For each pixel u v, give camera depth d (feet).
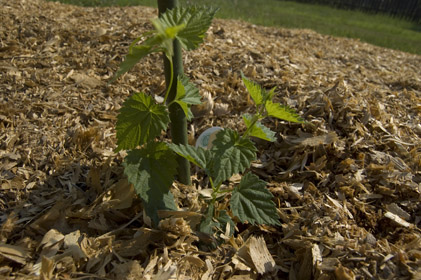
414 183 1.74
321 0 9.89
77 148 1.82
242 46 3.01
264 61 2.74
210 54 2.77
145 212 1.44
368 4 9.60
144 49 1.10
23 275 1.22
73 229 1.43
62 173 1.67
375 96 2.44
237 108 2.27
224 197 1.67
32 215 1.47
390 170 1.80
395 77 3.15
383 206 1.68
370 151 1.93
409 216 1.62
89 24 3.16
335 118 2.09
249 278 1.37
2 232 1.35
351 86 2.55
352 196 1.72
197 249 1.44
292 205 1.70
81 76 2.44
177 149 1.32
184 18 1.18
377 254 1.39
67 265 1.26
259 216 1.32
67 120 2.03
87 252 1.32
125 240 1.41
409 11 9.16
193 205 1.57
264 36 4.14
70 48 2.78
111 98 2.28
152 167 1.35
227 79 2.50
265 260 1.44
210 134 1.83
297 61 2.96
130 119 1.30
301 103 2.19
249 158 1.29
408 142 2.00
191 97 1.38
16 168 1.66
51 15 3.27
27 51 2.66
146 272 1.30
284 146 1.99
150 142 1.36
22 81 2.30
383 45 5.78
